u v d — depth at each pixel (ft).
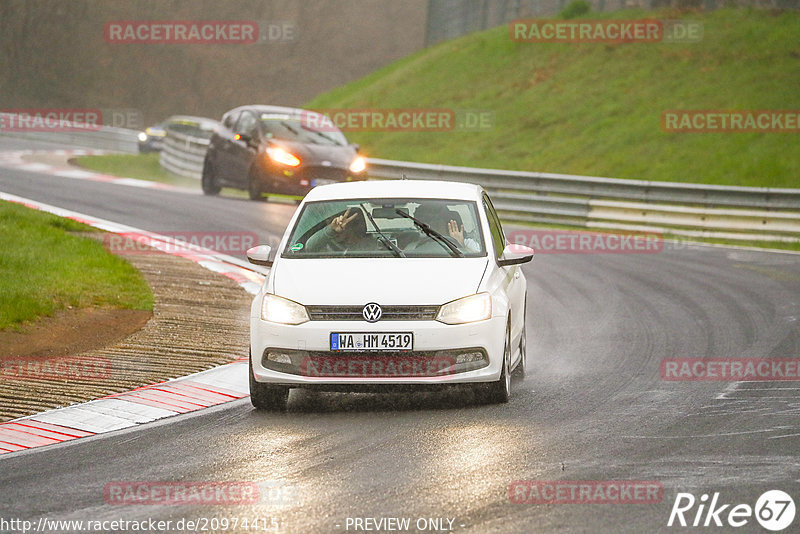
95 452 78.28
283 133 263.29
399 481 68.74
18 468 74.13
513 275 103.60
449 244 97.76
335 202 103.35
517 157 360.28
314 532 58.85
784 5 421.18
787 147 317.22
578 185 265.34
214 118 647.56
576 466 71.87
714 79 376.48
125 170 361.30
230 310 138.62
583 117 377.71
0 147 418.72
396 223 100.22
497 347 90.74
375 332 88.89
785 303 150.30
